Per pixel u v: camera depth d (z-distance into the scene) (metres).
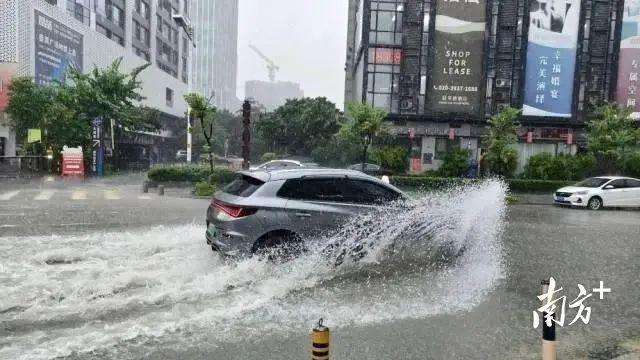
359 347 4.70
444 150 33.88
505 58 33.16
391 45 33.47
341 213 7.38
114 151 33.25
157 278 6.68
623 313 5.91
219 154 65.56
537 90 33.03
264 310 5.64
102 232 10.34
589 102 33.16
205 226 11.48
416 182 26.52
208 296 6.05
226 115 78.50
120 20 51.00
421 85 33.34
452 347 4.75
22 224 11.27
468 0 33.00
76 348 4.50
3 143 32.25
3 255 7.89
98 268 7.14
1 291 6.01
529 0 32.84
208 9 107.50
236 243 6.93
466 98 33.31
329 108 47.34
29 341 4.62
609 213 18.77
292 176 7.40
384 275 7.25
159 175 22.22
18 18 30.86
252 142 61.88
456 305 6.02
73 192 19.67
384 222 7.62
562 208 20.56
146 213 13.91
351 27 48.88
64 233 10.12
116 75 33.00
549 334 3.60
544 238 11.40
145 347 4.57
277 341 4.78
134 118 33.66
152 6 60.16
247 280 6.68
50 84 34.41
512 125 29.02
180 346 4.62
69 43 37.38
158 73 57.81
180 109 67.06
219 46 111.00
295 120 46.69
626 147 28.58
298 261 7.18
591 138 29.73
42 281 6.45
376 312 5.69
